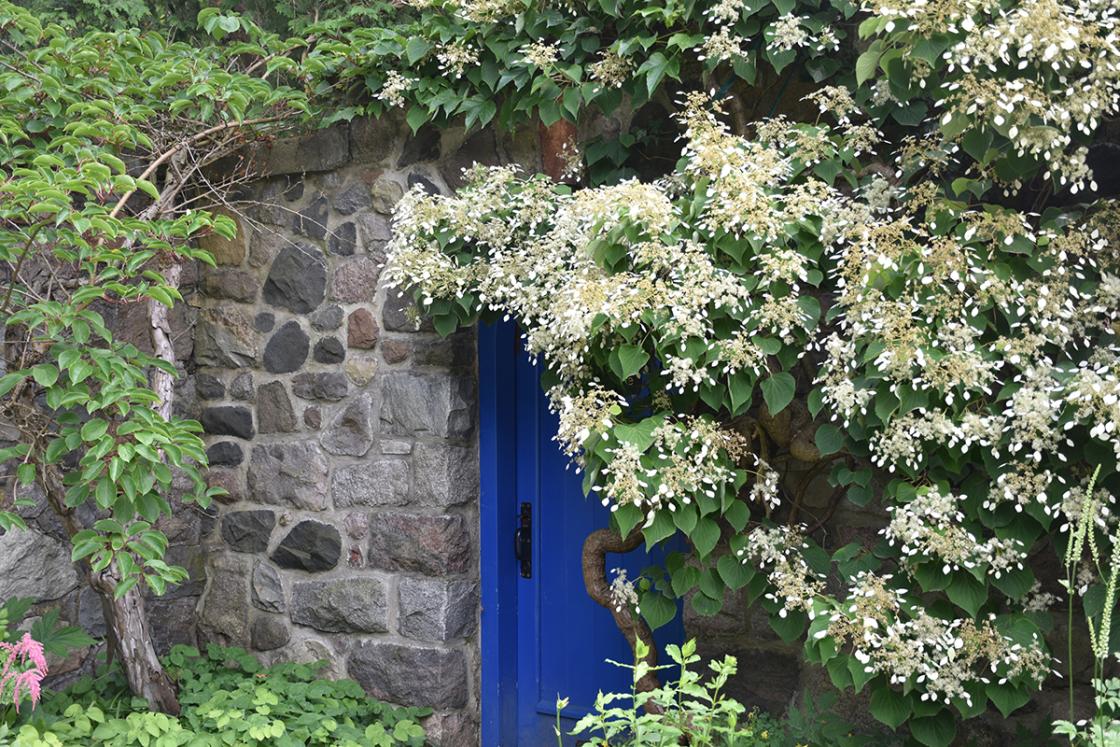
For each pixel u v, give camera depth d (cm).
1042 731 296
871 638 250
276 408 395
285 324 394
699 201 277
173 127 368
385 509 373
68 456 367
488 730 376
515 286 303
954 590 255
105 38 351
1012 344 250
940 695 264
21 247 324
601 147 340
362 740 340
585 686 376
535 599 382
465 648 371
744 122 322
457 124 363
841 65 307
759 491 295
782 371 275
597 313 263
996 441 245
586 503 376
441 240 321
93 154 298
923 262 255
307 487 387
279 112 370
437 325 328
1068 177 263
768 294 268
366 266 376
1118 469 235
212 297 410
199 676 377
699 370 264
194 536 411
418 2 339
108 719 322
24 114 346
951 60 244
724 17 292
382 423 374
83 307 291
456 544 366
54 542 367
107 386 284
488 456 375
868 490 281
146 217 332
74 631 332
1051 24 234
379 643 372
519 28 325
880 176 285
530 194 319
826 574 284
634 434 269
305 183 389
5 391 279
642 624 321
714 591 289
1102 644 199
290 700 356
